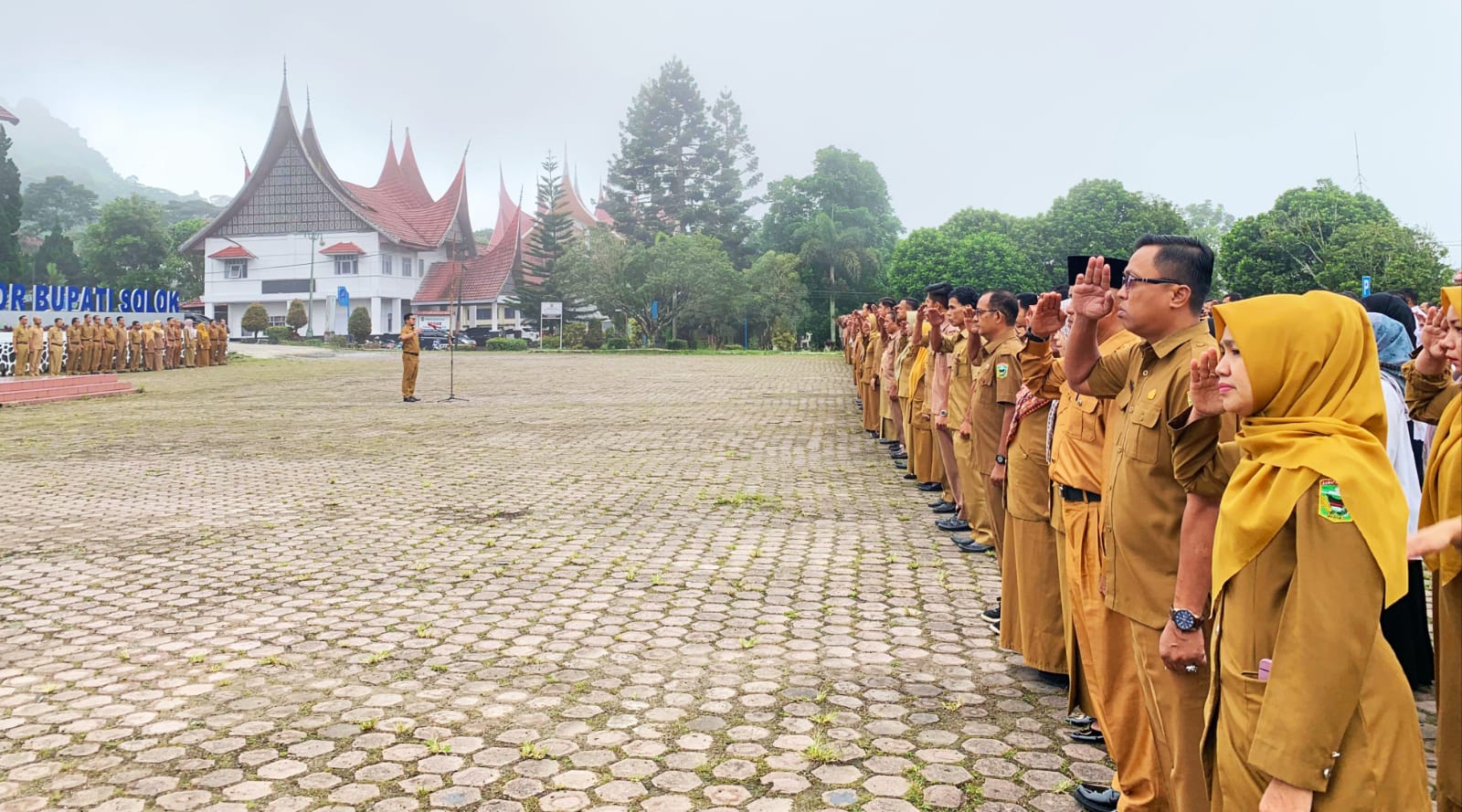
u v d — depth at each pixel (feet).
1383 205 127.34
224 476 32.81
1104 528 9.53
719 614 17.15
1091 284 9.94
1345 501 6.27
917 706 13.02
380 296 189.16
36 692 13.55
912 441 29.25
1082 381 10.23
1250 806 6.81
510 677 14.11
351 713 12.77
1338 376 6.66
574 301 169.37
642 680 13.96
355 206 186.70
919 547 22.08
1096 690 10.21
